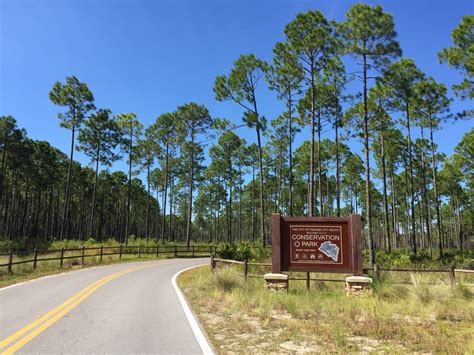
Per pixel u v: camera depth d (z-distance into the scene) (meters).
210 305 9.95
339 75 29.41
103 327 7.41
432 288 10.71
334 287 13.59
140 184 81.56
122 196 79.19
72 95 39.16
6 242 33.75
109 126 42.34
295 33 26.83
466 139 37.47
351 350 6.20
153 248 36.28
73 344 6.21
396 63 26.27
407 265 22.70
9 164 49.59
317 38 25.88
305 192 62.22
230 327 7.70
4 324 7.57
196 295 11.58
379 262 25.11
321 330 7.45
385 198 34.25
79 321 7.90
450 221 77.75
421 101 29.78
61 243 34.28
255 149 53.59
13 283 14.12
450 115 33.53
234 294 10.95
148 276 17.20
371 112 32.84
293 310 9.18
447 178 50.06
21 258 22.67
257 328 7.65
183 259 31.59
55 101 39.00
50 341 6.37
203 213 87.94
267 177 59.06
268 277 12.59
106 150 43.53
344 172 54.22
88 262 23.73
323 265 12.54
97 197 73.62
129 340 6.51
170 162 54.34
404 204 65.62
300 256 12.72
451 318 8.68
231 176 58.16
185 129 45.50
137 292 12.21
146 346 6.18
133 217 92.75
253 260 21.81
